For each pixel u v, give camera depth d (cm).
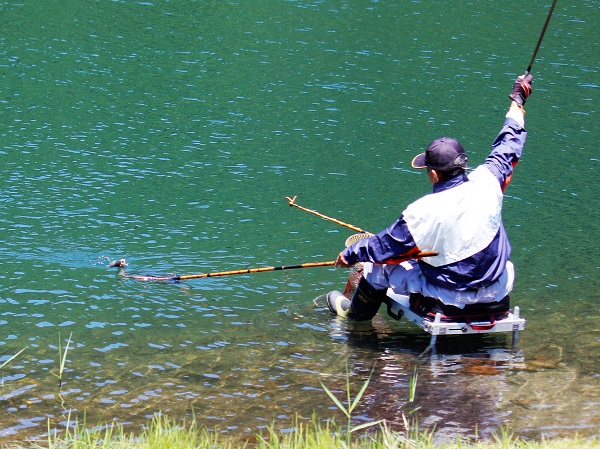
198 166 3466
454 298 1873
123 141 3703
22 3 5966
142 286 2327
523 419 1577
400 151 3769
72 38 5275
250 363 1873
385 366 1864
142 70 4784
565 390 1720
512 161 1908
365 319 2097
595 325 2108
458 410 1630
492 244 1847
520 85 2009
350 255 1919
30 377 1780
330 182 3356
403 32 5894
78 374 1800
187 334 2031
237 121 4075
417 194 3259
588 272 2512
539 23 6297
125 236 2719
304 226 2881
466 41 5741
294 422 1591
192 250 2638
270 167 3506
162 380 1780
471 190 1827
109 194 3100
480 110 4403
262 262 2561
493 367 1852
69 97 4247
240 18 6038
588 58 5466
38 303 2183
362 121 4166
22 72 4566
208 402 1680
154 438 1421
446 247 1834
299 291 2342
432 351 1945
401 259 1875
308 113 4250
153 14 5984
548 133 4116
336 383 1775
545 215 3066
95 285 2319
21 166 3309
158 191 3162
